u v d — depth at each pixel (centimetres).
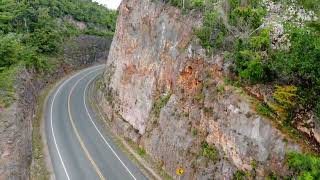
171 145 2369
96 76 5488
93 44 6700
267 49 1977
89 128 3275
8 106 2655
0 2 5169
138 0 3609
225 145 1928
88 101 4181
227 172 1867
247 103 1853
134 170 2470
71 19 6875
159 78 2812
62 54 5572
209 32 2344
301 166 1488
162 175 2373
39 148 2747
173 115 2448
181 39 2639
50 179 2297
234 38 2188
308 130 1664
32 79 3997
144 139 2734
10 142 2166
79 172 2394
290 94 1709
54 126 3234
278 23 2088
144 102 2944
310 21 1883
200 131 2162
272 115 1753
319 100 1634
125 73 3462
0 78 3103
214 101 2086
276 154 1620
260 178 1664
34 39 5069
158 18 3064
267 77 1911
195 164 2100
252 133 1759
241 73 1970
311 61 1580
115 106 3472
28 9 5391
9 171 1902
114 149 2817
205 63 2286
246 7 2309
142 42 3266
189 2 2725
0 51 3512
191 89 2364
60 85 4778
